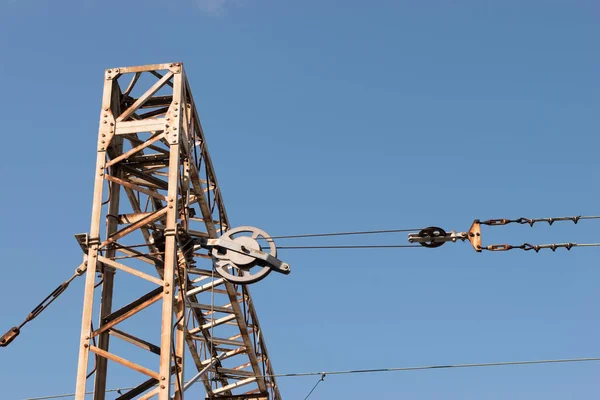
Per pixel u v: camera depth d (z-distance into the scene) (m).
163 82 21.41
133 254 20.56
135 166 22.19
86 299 19.38
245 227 20.64
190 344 28.09
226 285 26.00
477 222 21.67
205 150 23.80
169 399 18.20
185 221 21.56
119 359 18.72
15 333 20.62
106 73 21.67
